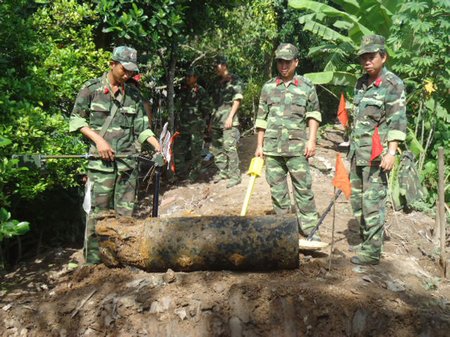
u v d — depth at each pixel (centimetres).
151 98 931
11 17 564
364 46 466
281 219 441
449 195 737
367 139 475
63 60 575
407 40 813
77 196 628
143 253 448
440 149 507
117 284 450
